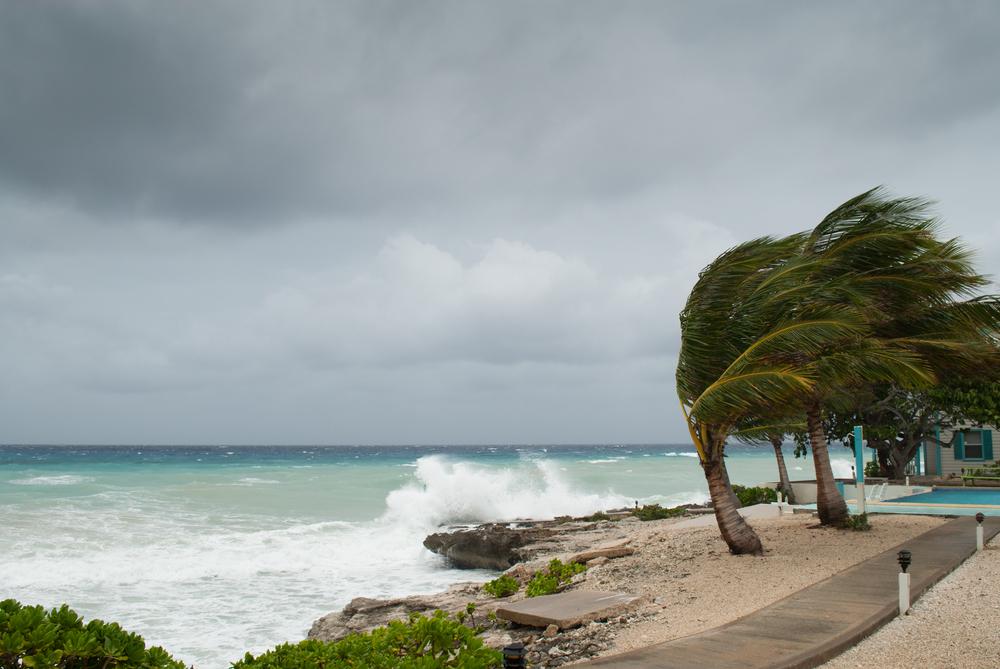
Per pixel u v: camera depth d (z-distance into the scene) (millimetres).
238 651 14117
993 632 8562
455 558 24062
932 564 12852
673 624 9828
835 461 87625
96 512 31891
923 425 32781
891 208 16219
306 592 19516
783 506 22547
